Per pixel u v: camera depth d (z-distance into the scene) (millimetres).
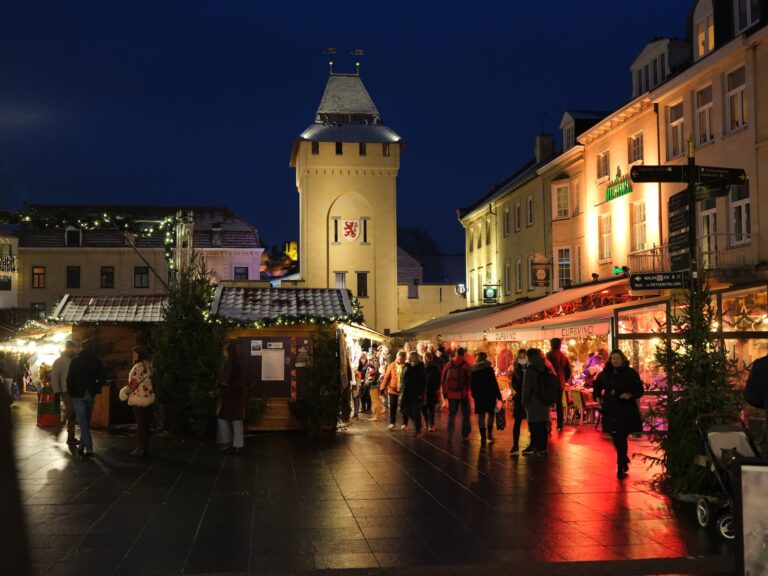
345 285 58062
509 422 22266
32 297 61094
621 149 31297
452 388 17469
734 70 23844
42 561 7551
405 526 9039
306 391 18875
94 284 61469
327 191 58312
